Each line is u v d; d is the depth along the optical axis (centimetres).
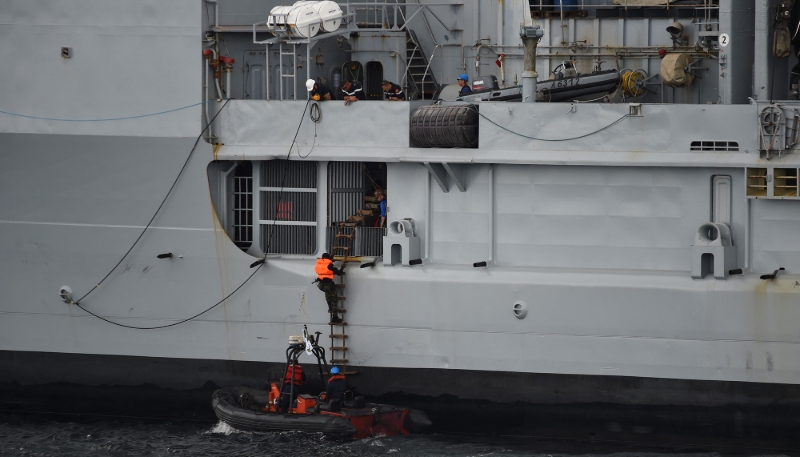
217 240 5538
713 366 4972
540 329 5184
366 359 5441
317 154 5403
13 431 5531
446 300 5284
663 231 5062
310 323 5472
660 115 4972
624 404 5131
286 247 5688
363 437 5159
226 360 5600
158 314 5656
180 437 5366
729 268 4925
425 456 4944
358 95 5500
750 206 4931
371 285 5384
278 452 4994
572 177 5159
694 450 5072
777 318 4838
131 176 5569
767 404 4931
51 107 5584
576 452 5078
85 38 5519
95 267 5675
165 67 5462
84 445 5272
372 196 5634
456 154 5216
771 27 5053
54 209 5662
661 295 4994
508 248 5294
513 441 5253
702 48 5550
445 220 5394
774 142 4775
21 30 5575
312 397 5284
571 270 5175
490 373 5288
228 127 5531
